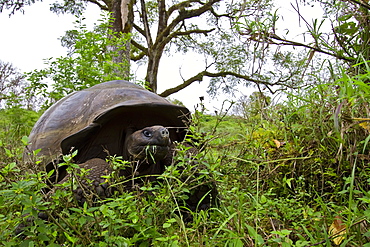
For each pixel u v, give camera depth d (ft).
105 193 6.47
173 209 5.81
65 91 16.46
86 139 7.47
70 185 5.32
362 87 4.63
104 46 19.16
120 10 31.76
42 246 4.69
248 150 8.68
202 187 7.26
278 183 7.54
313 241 4.38
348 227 4.17
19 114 17.48
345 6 7.19
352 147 6.23
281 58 7.54
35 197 4.50
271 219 5.55
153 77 41.39
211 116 8.14
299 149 7.73
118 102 7.97
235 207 6.39
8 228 4.85
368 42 6.92
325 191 7.42
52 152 7.81
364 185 6.43
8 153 5.24
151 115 8.16
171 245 4.65
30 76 16.60
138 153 7.20
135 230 5.29
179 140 8.77
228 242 4.76
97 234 4.91
